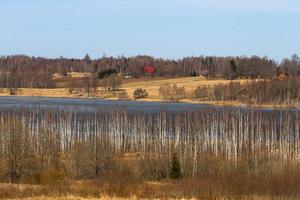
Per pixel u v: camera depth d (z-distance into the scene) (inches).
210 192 3312.0
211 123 7185.0
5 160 4815.5
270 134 7175.2
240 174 4239.7
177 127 6584.6
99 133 7071.9
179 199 3083.2
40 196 2984.7
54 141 6117.1
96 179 4301.2
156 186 3599.9
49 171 4741.6
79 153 5187.0
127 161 5487.2
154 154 5447.8
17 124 5447.8
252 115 7175.2
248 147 5743.1
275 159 5290.4
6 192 3056.1
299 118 7603.4
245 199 3125.0
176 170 4936.0
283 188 3474.4
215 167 5000.0
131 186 3545.8
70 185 3523.6
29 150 5511.8
